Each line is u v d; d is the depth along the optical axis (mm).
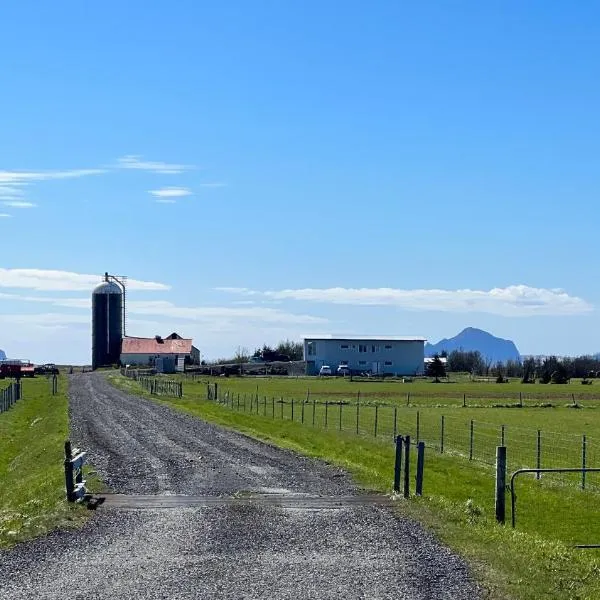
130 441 37500
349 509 20203
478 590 12984
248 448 34688
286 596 12656
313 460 30656
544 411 65688
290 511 19938
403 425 51281
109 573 14039
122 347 161375
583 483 27391
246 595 12703
